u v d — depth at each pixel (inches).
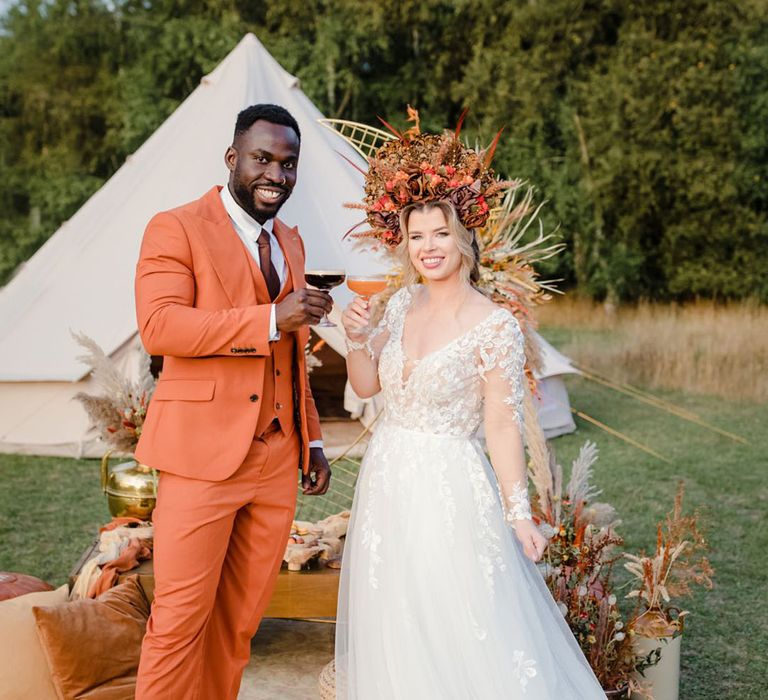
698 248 663.1
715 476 262.8
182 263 103.1
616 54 657.6
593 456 138.3
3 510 225.1
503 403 101.6
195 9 731.4
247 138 105.8
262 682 138.4
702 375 403.2
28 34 777.6
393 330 109.4
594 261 650.8
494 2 685.9
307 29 705.6
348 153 294.2
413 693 95.4
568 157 660.1
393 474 103.9
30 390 272.7
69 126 756.0
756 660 147.6
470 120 693.3
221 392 104.0
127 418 149.8
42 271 297.0
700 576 125.9
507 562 101.7
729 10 622.2
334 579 132.2
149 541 142.7
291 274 113.0
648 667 123.7
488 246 147.9
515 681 95.7
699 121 609.9
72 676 118.0
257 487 107.7
